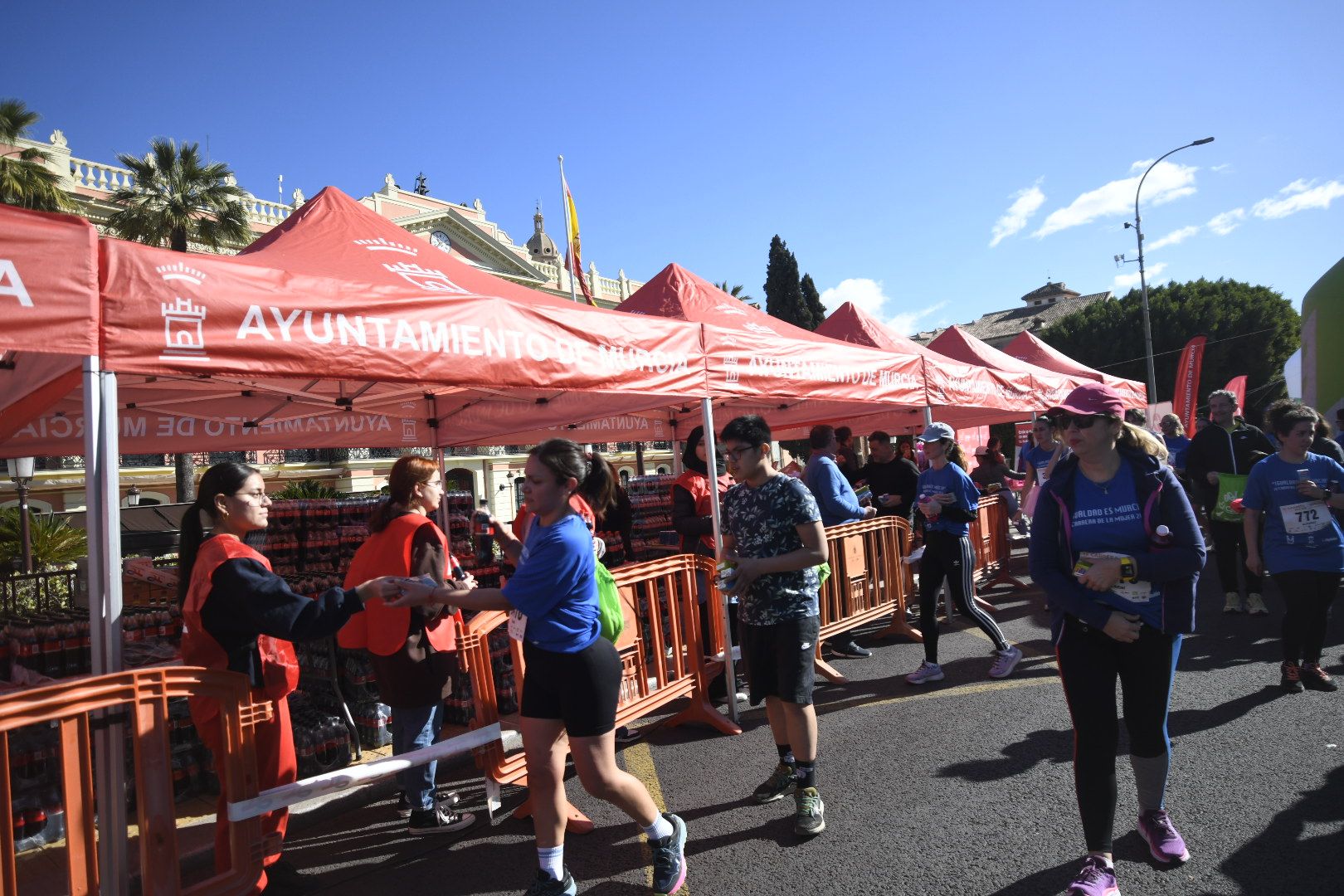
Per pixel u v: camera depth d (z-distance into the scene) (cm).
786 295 4362
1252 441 711
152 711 262
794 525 369
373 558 371
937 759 429
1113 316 4316
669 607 499
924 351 793
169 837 264
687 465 586
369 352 335
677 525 575
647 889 321
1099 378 1324
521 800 423
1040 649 649
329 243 442
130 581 561
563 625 292
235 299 300
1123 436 290
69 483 2419
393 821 410
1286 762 386
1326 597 488
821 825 355
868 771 422
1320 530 479
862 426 1317
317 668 493
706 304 650
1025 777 394
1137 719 294
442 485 400
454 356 364
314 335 320
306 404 636
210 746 296
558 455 295
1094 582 275
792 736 360
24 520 1124
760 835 360
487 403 690
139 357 274
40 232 256
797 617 367
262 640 304
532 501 296
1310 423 478
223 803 292
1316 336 652
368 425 709
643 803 303
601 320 445
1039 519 300
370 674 495
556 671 293
